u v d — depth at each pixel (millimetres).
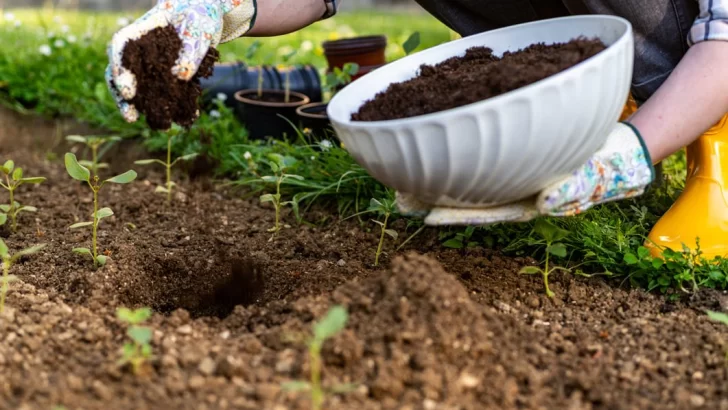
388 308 1449
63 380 1396
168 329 1498
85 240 1800
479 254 1731
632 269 1670
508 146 1369
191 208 1970
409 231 1821
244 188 2047
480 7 1790
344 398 1371
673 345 1504
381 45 2271
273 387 1372
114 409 1358
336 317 1334
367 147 1398
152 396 1374
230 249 1779
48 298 1582
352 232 1847
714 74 1518
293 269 1711
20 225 1876
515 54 1538
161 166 2180
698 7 1606
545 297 1615
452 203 1444
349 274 1681
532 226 1739
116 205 1980
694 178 1711
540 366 1454
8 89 2445
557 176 1426
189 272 1732
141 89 1502
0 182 1812
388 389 1375
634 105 1885
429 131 1358
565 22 1528
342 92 1504
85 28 2957
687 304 1615
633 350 1496
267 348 1455
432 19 4242
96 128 2334
